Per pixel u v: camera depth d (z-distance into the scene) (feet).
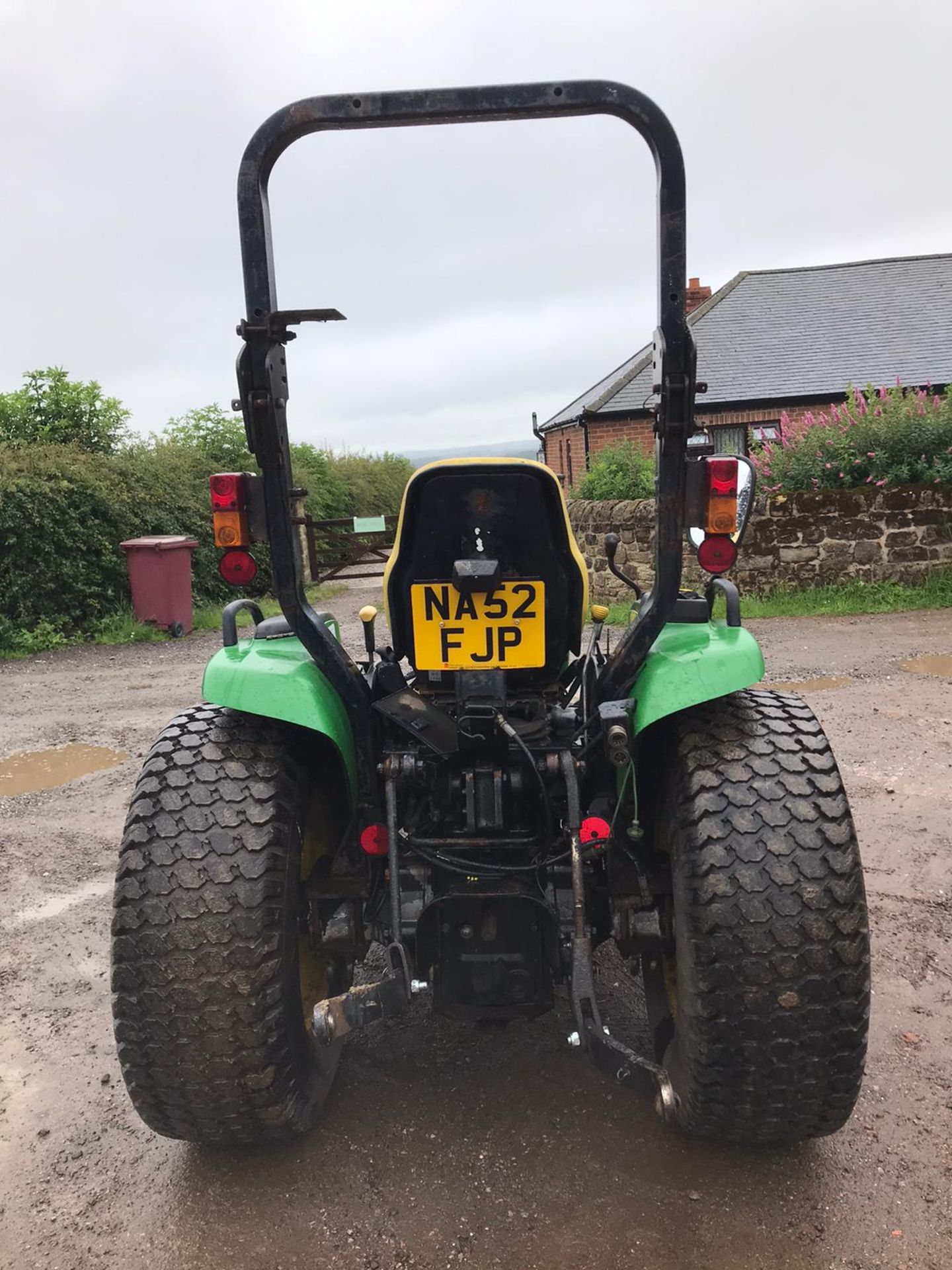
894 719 19.66
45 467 37.91
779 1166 7.39
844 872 6.34
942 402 37.27
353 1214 7.07
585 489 42.88
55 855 14.61
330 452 84.17
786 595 35.01
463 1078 8.65
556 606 7.82
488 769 7.46
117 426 53.47
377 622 37.35
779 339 60.75
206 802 6.84
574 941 6.84
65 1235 7.02
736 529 6.87
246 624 41.27
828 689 22.53
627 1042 9.05
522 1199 7.14
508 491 7.45
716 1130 6.93
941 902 11.79
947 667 24.17
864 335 59.98
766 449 37.78
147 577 38.22
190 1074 6.66
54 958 11.42
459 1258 6.63
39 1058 9.36
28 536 36.35
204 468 49.47
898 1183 7.19
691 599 8.21
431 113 6.72
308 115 6.70
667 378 6.70
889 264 67.36
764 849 6.39
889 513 34.53
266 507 7.09
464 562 7.36
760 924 6.27
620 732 6.54
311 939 7.86
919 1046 8.89
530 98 6.64
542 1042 9.19
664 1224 6.85
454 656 7.75
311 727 6.93
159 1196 7.37
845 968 6.29
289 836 6.93
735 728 7.00
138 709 24.71
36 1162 7.83
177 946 6.55
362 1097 8.43
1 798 17.53
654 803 8.14
